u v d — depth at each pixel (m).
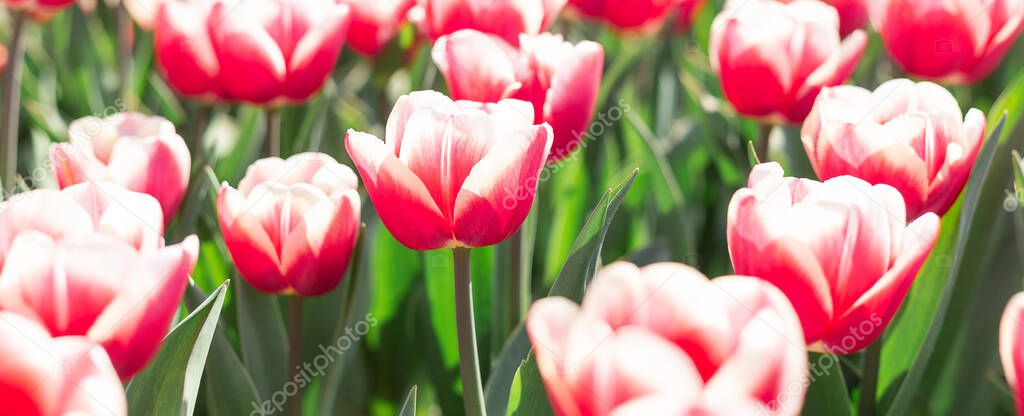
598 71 1.04
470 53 1.04
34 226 0.91
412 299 1.12
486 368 1.10
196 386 0.96
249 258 1.01
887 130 0.97
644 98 1.45
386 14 1.23
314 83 1.12
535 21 1.12
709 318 0.85
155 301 0.90
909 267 0.91
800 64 1.09
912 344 1.03
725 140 1.24
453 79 1.04
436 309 1.09
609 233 1.24
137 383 0.95
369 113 1.37
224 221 1.00
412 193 0.94
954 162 0.98
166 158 1.02
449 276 1.08
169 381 0.94
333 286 1.02
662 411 0.82
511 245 1.07
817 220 0.91
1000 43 1.12
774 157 1.20
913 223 0.91
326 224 1.00
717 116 1.27
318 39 1.11
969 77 1.14
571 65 1.02
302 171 1.03
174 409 0.94
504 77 1.04
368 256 1.13
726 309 0.85
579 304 0.98
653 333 0.85
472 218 0.94
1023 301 0.86
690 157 1.28
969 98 1.39
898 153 0.97
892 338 1.04
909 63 1.14
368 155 0.94
